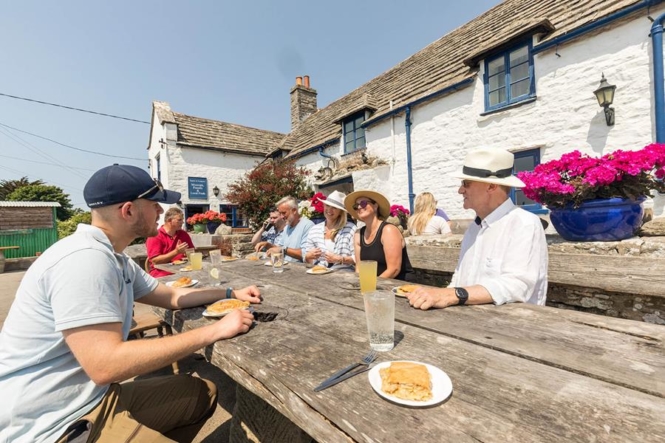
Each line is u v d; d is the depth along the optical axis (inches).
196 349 47.4
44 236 516.1
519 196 225.8
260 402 61.4
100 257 44.5
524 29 207.2
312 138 467.8
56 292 41.1
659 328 46.8
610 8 182.5
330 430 31.0
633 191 79.8
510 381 34.6
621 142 177.3
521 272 62.9
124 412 48.0
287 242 174.4
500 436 26.5
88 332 40.6
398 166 316.5
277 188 327.6
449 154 269.7
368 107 344.2
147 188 53.6
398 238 102.9
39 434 41.9
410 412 30.3
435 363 39.4
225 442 78.2
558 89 201.8
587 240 88.2
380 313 43.3
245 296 71.6
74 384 45.0
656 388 31.4
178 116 521.0
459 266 85.7
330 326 54.4
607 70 181.2
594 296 90.1
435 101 279.3
